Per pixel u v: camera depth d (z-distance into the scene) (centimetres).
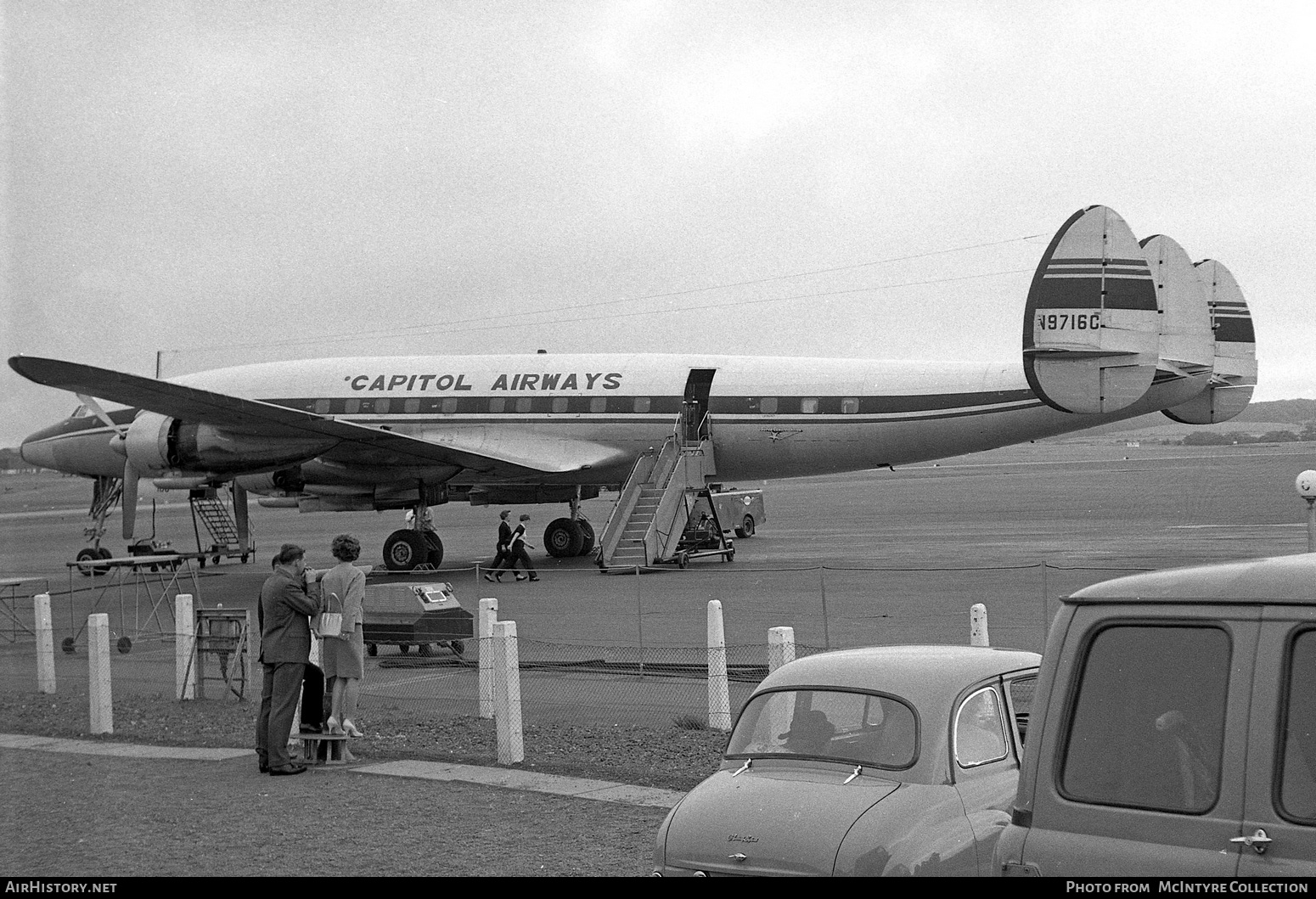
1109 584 508
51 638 1703
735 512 4134
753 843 657
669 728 1349
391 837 947
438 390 3441
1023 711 775
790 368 3170
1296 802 435
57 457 3609
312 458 3097
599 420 3291
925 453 3073
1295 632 445
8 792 831
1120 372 2472
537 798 1068
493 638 1237
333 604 1243
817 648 1742
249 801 1070
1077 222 2488
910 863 625
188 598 1677
